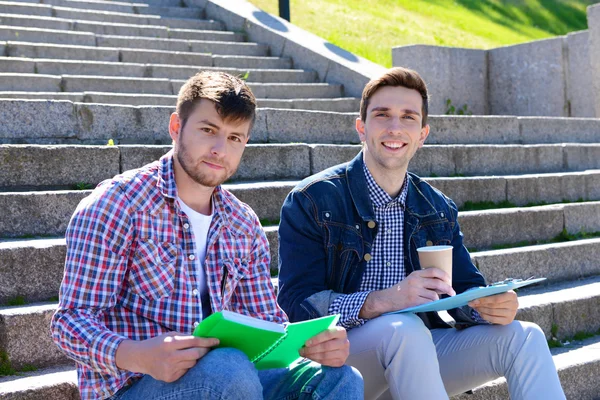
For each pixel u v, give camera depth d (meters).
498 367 3.07
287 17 10.66
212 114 2.49
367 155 3.27
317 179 3.24
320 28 11.50
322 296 3.04
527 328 3.03
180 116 2.55
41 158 4.32
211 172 2.52
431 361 2.77
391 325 2.80
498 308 3.02
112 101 6.72
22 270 3.51
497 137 7.12
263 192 4.68
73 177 4.43
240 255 2.70
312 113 6.08
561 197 6.36
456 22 15.97
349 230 3.19
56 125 5.05
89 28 8.88
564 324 4.55
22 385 2.90
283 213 3.23
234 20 10.07
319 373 2.52
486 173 6.39
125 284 2.49
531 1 21.30
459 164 6.21
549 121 7.56
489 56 9.95
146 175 2.53
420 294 2.85
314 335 2.50
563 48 9.37
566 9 21.88
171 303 2.49
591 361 4.10
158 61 8.41
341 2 13.78
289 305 3.10
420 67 9.29
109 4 9.86
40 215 3.98
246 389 2.20
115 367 2.26
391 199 3.26
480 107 9.88
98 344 2.27
